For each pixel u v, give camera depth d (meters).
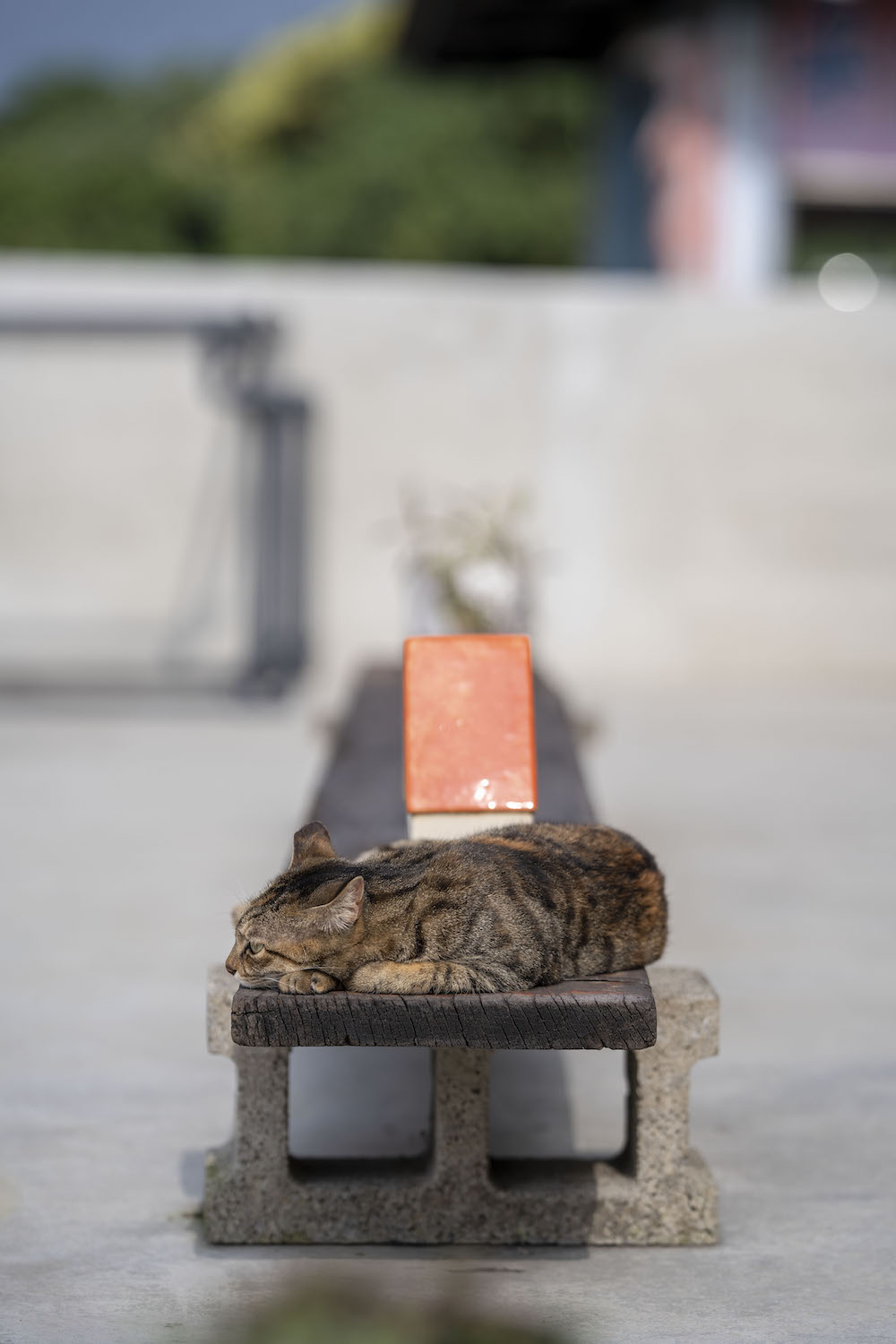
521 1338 2.57
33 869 6.26
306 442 11.79
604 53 15.59
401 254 23.67
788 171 13.70
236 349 10.93
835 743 9.77
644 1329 2.62
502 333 12.07
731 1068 4.02
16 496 12.08
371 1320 2.64
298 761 8.96
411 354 12.05
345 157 24.62
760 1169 3.38
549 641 12.27
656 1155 3.00
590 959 2.79
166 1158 3.42
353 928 2.59
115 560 12.16
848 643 12.34
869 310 12.13
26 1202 3.17
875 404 12.17
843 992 4.71
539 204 23.73
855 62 13.52
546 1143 3.52
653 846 6.71
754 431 12.19
